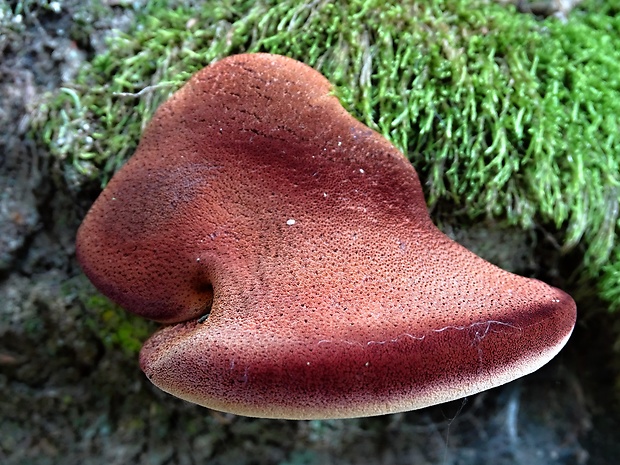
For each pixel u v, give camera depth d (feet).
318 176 0.54
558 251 0.67
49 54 0.66
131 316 0.68
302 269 0.50
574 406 0.83
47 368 0.74
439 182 0.61
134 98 0.63
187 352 0.46
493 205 0.62
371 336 0.44
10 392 0.75
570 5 0.74
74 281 0.70
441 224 0.65
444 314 0.46
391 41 0.62
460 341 0.45
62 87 0.64
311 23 0.62
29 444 0.78
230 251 0.53
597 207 0.63
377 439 0.80
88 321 0.70
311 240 0.51
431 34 0.62
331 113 0.55
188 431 0.77
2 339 0.71
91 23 0.65
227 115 0.55
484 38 0.64
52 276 0.70
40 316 0.71
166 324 0.57
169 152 0.56
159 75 0.62
